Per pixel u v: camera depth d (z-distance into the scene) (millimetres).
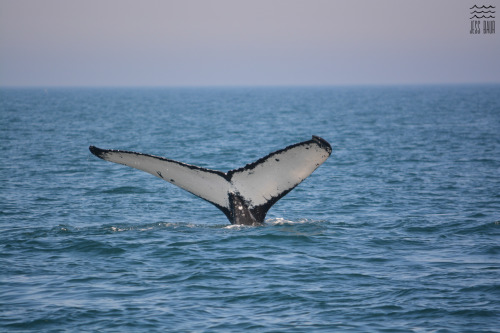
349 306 40438
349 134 198500
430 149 147250
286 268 48188
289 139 183500
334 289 43625
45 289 43625
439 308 39625
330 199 81500
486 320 37625
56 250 53031
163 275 46781
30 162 120812
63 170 110125
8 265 48938
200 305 40906
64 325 37531
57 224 65000
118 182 96625
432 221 65625
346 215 70688
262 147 159125
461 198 81250
